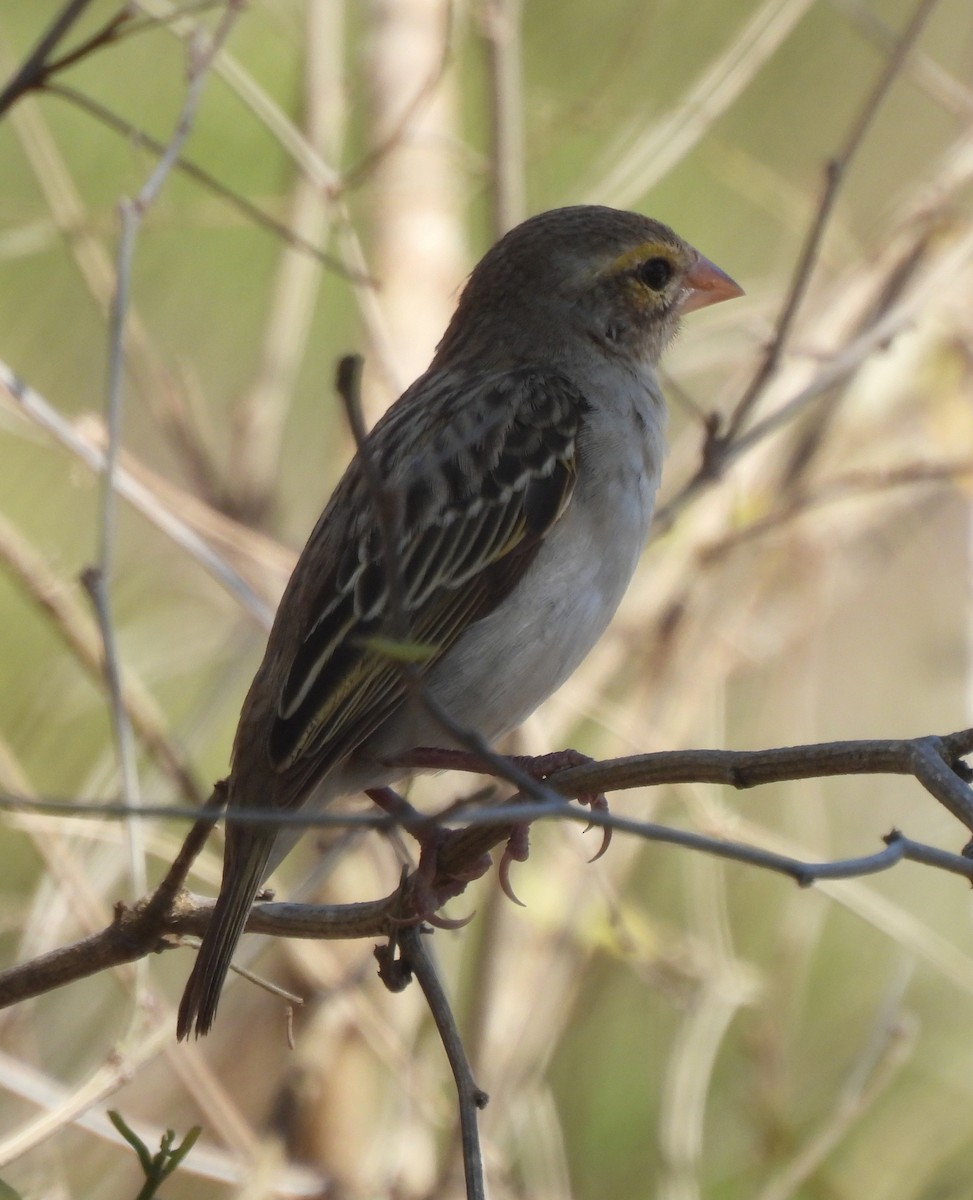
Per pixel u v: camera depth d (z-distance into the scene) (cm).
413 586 821
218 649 1248
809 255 1002
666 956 1178
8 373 934
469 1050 1102
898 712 1345
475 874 721
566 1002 1127
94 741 1245
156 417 1237
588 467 859
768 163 1408
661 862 1288
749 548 1238
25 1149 758
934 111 1412
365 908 710
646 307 923
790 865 535
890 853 548
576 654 860
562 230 922
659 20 1355
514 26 1163
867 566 1330
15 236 1230
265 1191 1026
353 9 1395
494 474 840
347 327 1362
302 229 1219
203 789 1116
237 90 1052
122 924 701
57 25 771
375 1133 1136
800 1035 1260
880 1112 1243
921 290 1114
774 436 1248
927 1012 1270
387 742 828
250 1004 1182
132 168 1325
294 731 791
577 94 1345
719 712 1205
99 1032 1139
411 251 1255
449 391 880
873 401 1267
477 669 830
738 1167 1205
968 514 1354
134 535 1283
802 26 1405
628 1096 1234
